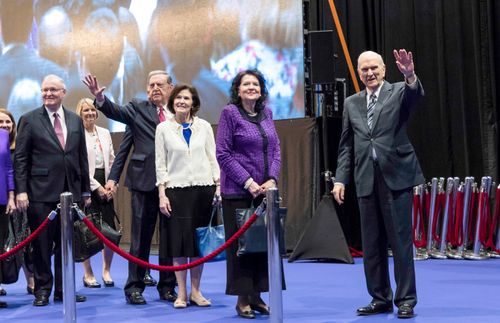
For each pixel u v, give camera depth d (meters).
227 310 5.07
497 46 8.31
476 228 7.81
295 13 8.67
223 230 5.04
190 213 5.12
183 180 5.13
